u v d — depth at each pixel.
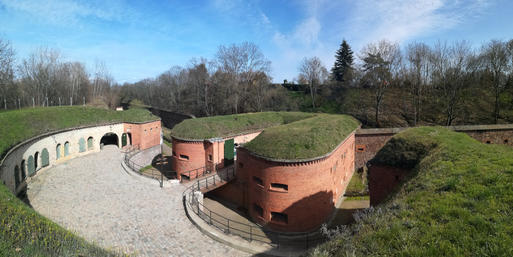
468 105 40.06
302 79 69.19
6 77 40.19
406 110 43.84
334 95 56.88
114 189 20.62
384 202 11.79
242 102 55.62
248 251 13.55
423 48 40.72
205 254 13.10
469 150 12.31
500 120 36.72
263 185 18.06
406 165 15.41
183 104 69.19
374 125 43.47
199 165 25.64
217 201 22.75
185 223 15.73
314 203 17.59
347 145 25.66
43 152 25.30
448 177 9.71
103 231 14.40
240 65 53.28
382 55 42.03
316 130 20.62
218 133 26.62
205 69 60.94
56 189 20.53
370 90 51.75
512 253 5.30
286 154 17.17
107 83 82.50
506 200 7.21
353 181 26.95
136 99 99.50
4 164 16.44
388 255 6.06
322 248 7.70
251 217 19.38
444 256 5.67
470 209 7.23
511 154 10.92
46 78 48.97
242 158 21.11
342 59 62.50
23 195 19.12
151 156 36.62
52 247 7.71
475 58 36.91
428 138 16.14
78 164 28.14
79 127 31.53
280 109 56.06
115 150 35.78
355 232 7.93
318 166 17.50
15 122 23.27
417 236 6.52
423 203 8.17
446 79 40.22
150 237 14.12
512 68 36.03
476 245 5.82
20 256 6.72
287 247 14.30
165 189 20.64
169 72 80.50
